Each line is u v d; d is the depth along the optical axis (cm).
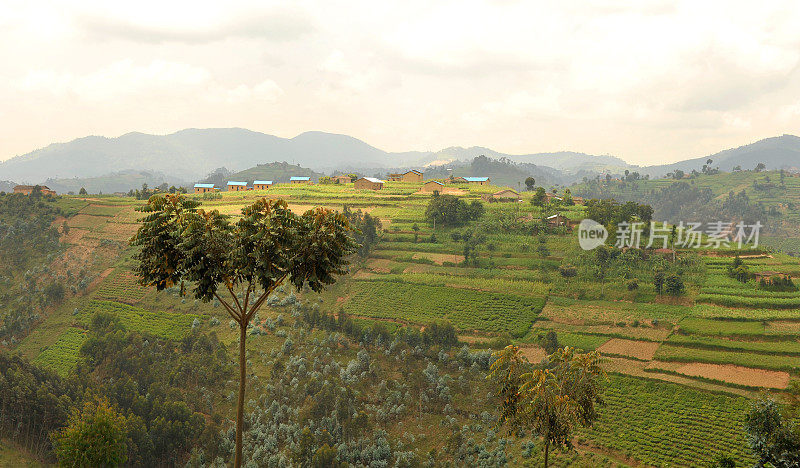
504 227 17550
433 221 18538
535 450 8150
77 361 11431
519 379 4862
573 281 13812
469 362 10569
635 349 10769
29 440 8500
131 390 9556
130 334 11481
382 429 9094
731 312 11619
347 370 10431
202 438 8781
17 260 16388
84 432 6331
